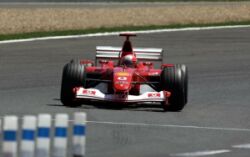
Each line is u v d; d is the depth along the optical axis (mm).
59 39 97562
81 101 53375
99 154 36875
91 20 125438
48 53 85438
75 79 52219
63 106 53438
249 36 105062
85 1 173000
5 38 95875
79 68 52531
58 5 159750
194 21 128750
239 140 42094
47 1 170125
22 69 73750
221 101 58781
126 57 55156
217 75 73500
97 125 45438
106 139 40938
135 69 54375
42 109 51812
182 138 42156
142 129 44656
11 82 65938
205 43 97375
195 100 58844
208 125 47312
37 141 29203
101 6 158375
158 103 56656
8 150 28078
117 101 51250
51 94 60062
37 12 133125
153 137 42094
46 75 70688
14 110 51438
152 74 53875
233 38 102562
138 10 141500
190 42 98062
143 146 39281
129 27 113000
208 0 186125
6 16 125562
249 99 60281
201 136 43062
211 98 60188
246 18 134000
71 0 172250
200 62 82188
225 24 119625
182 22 127062
